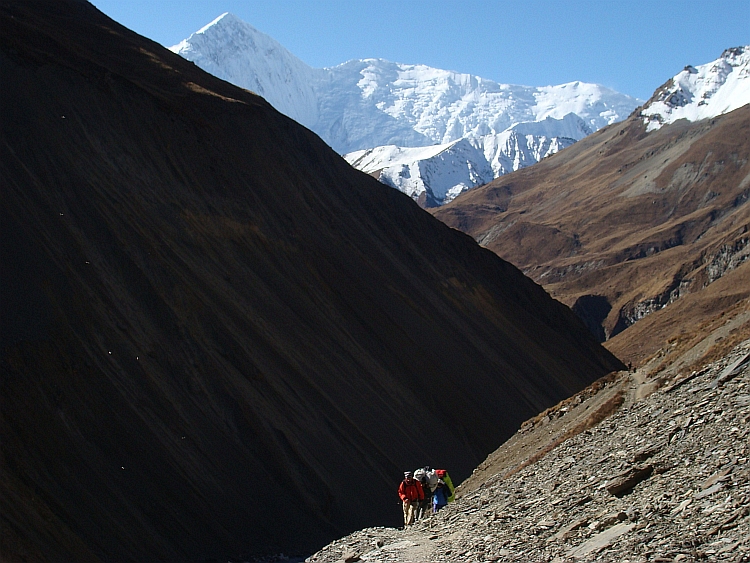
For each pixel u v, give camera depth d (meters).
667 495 15.73
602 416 27.91
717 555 12.26
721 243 197.38
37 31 52.56
